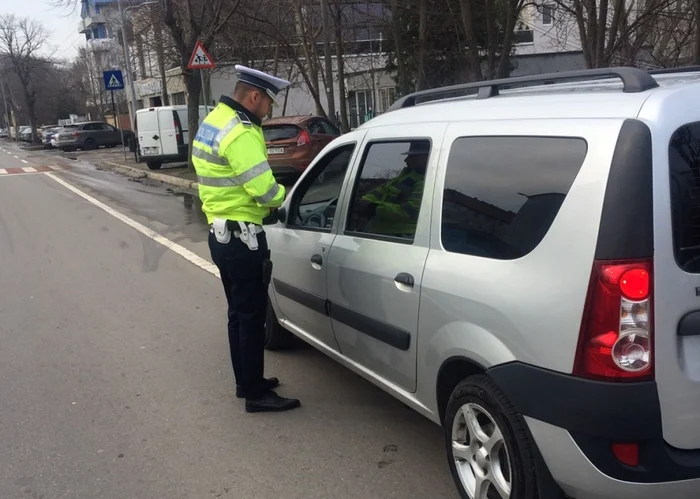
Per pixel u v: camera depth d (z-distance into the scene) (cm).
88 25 5791
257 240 398
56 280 796
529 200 268
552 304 248
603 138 243
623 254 232
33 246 1012
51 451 388
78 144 3962
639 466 237
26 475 363
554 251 251
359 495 330
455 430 306
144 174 2066
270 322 522
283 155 1438
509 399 266
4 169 2662
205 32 1873
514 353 263
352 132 414
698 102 245
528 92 316
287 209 467
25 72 5566
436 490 332
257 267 402
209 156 390
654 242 232
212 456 375
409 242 333
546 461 256
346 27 1858
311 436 393
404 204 343
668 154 236
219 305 669
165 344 561
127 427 414
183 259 880
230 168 386
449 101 353
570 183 251
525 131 278
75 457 380
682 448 242
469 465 302
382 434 392
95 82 6181
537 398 253
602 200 237
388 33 1831
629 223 232
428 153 330
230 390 464
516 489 268
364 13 1827
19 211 1402
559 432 248
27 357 542
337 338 410
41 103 7925
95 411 439
